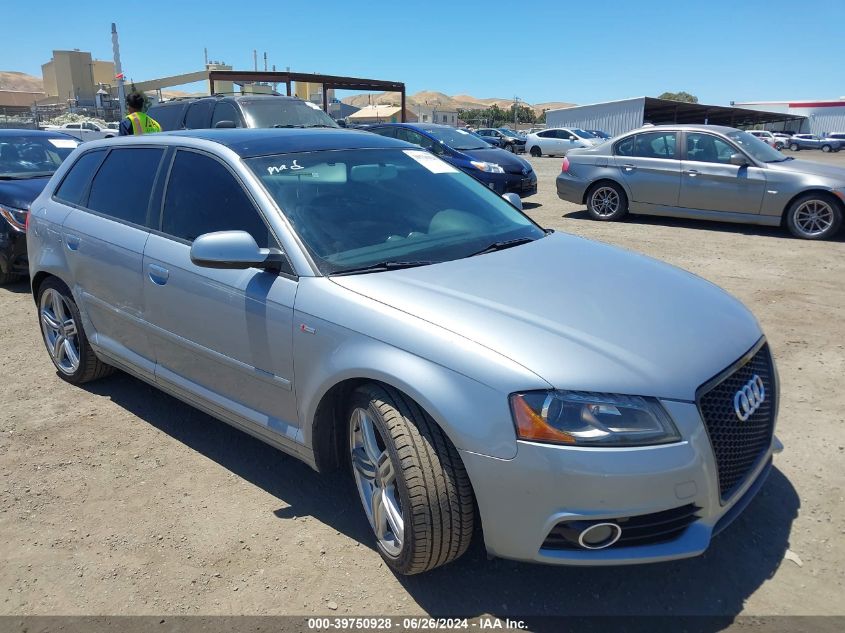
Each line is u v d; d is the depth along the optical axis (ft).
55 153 27.50
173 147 12.37
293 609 8.39
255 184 10.65
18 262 23.04
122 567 9.21
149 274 11.78
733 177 31.55
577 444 7.23
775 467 11.28
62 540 9.79
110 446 12.51
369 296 8.89
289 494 10.91
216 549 9.54
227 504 10.62
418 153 13.34
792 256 26.63
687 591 8.55
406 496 8.02
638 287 9.62
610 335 8.09
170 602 8.55
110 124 129.49
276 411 10.18
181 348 11.58
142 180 12.73
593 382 7.43
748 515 10.02
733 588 8.58
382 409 8.32
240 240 9.56
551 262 10.32
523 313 8.37
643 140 34.65
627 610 8.27
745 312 9.80
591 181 36.09
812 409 13.25
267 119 34.14
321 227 10.29
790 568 8.90
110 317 13.23
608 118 153.69
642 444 7.28
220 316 10.53
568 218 37.47
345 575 8.98
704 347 8.27
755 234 31.63
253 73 48.60
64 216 14.19
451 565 9.11
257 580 8.91
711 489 7.69
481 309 8.41
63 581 8.96
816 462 11.38
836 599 8.34
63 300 14.75
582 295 9.05
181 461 11.96
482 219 11.98
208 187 11.39
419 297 8.72
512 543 7.66
